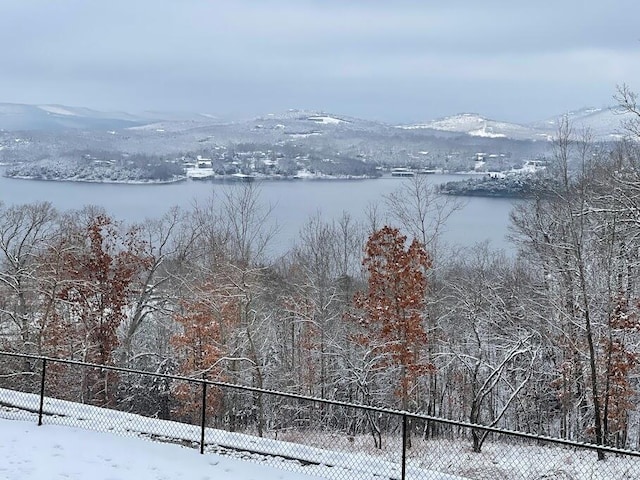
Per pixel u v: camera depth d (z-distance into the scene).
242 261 30.89
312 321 29.88
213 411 26.22
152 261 35.00
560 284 26.70
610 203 23.38
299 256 42.94
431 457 18.69
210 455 12.20
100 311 31.75
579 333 24.59
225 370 26.44
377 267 25.50
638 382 25.42
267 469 11.76
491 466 17.72
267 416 28.42
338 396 31.17
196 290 31.84
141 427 14.25
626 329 22.08
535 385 29.02
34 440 12.40
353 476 12.15
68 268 31.05
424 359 28.23
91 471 11.01
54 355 29.17
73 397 29.59
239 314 28.28
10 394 16.16
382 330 24.48
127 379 31.75
